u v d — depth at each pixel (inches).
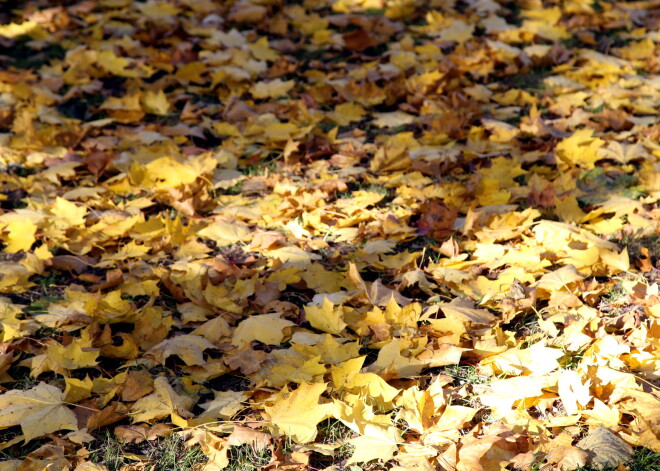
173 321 126.2
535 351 110.7
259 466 96.1
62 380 112.1
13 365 117.3
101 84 220.2
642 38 244.5
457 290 130.6
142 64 228.5
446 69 220.1
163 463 97.7
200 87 220.8
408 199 161.2
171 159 165.5
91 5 269.0
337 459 98.7
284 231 153.3
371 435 98.5
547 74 225.1
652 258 138.9
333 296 128.1
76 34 252.5
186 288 131.4
